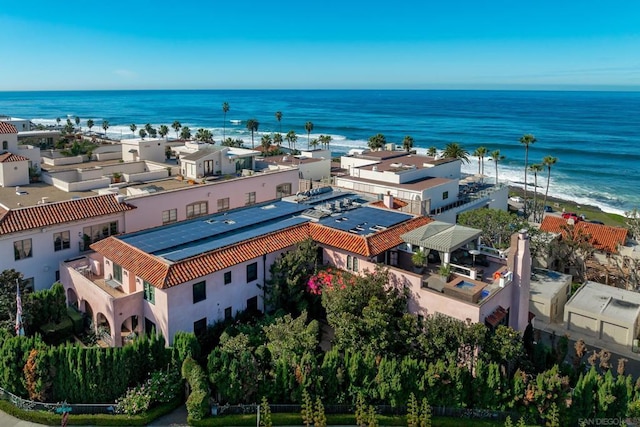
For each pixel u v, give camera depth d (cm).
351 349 2933
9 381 2770
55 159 6262
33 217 3794
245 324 3438
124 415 2683
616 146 17050
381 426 2727
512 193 10856
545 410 2716
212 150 6088
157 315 3203
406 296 3350
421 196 6016
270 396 2795
